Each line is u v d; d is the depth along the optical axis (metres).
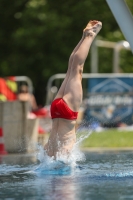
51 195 11.31
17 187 12.54
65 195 11.27
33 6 54.88
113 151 22.55
